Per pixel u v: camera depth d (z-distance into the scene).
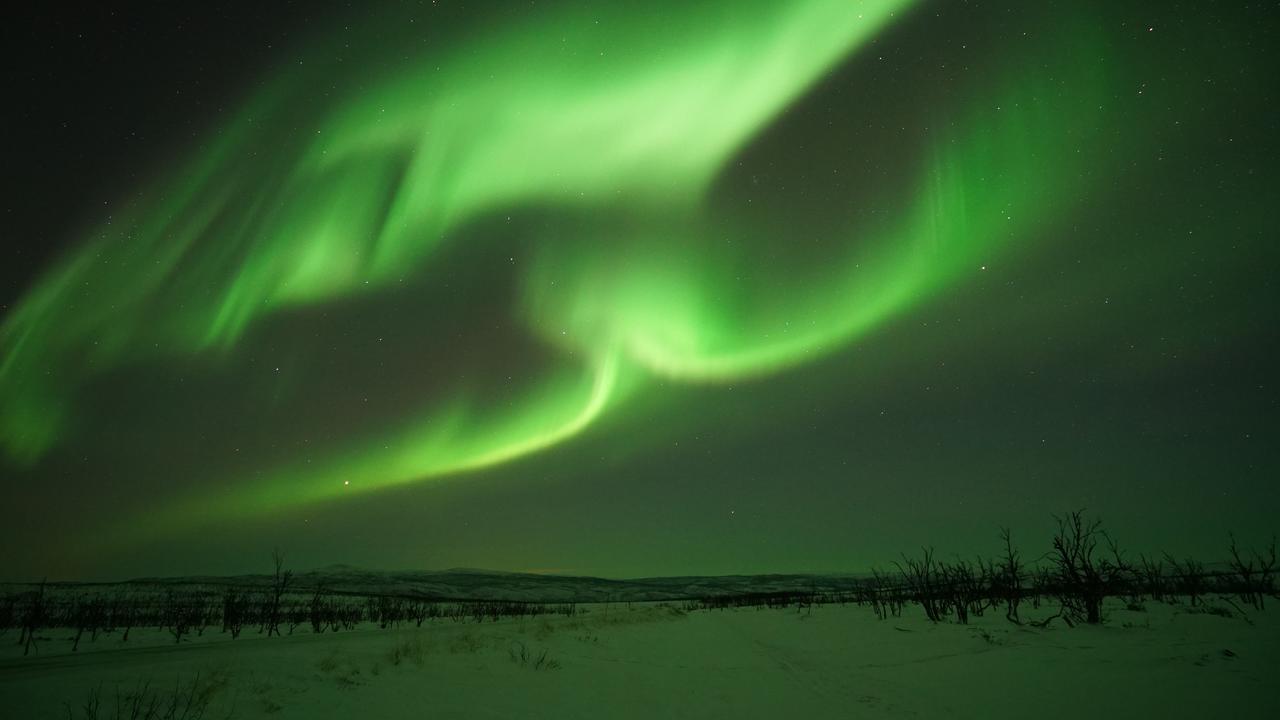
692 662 12.84
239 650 11.96
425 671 9.11
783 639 17.86
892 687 9.82
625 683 9.98
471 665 9.91
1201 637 12.81
